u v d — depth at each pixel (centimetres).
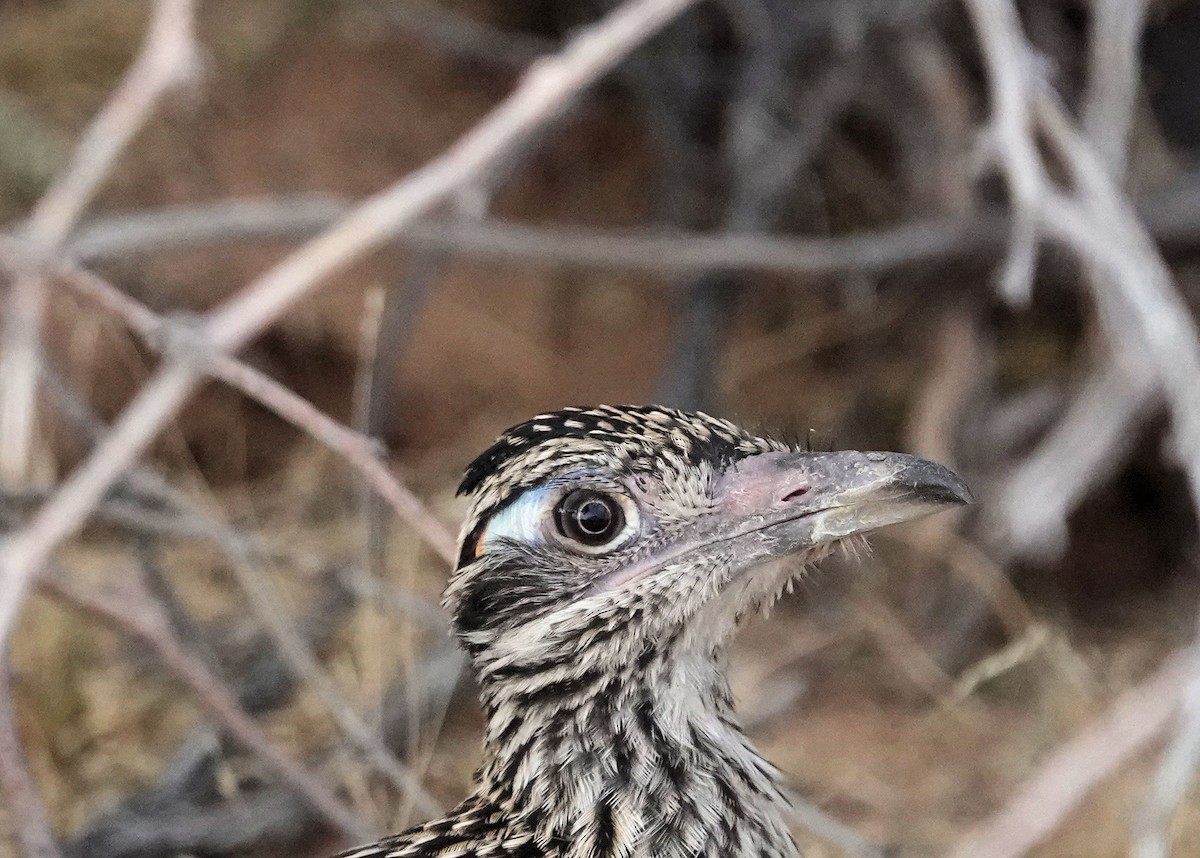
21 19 1681
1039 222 873
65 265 704
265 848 939
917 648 1188
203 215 1062
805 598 1257
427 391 1449
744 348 1442
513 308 1501
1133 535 1286
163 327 673
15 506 798
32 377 785
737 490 617
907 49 1212
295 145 1520
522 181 1516
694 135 1439
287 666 1040
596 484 611
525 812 616
